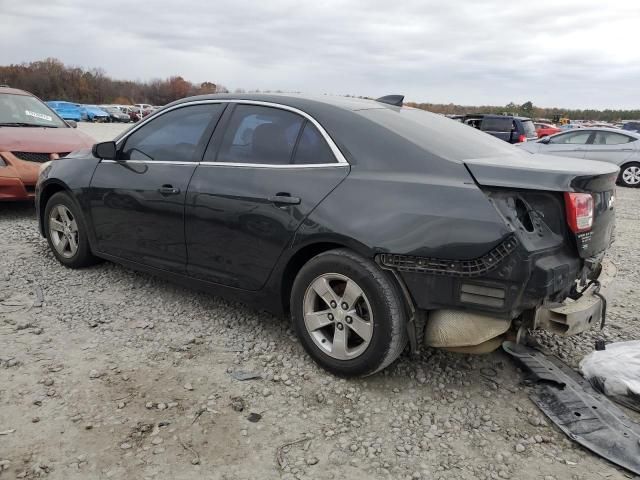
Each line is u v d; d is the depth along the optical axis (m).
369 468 2.51
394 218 2.90
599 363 3.19
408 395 3.10
